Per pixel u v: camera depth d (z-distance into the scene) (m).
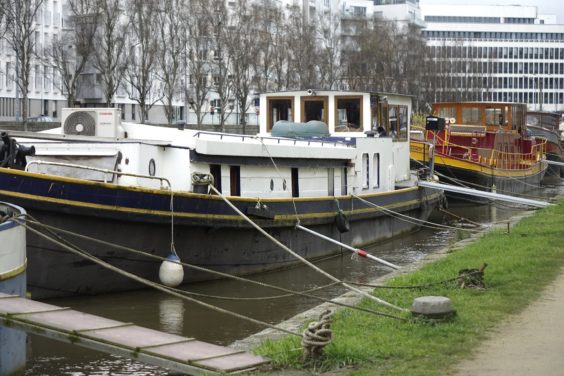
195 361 8.56
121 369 11.54
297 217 20.81
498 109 41.41
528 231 21.73
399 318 10.84
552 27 167.62
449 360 8.74
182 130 19.52
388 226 26.55
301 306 16.23
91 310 15.38
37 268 15.39
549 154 61.44
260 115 26.09
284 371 8.62
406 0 141.50
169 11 54.28
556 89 167.75
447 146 39.84
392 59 82.94
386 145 26.34
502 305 11.63
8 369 10.30
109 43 49.12
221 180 19.42
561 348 9.13
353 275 19.95
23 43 45.53
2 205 12.27
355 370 8.53
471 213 35.56
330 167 23.31
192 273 18.12
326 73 72.44
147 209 16.56
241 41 60.47
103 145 17.48
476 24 166.88
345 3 124.12
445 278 14.21
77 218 15.62
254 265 19.72
